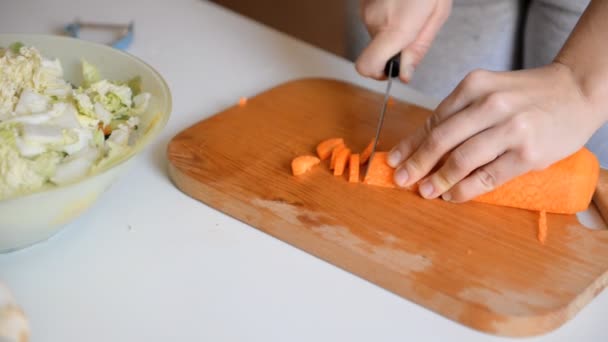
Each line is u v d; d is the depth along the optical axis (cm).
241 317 61
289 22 183
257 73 91
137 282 63
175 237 67
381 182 72
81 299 61
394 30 77
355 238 66
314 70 92
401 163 72
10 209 58
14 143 61
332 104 84
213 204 70
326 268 66
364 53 77
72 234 67
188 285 63
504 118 67
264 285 63
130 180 73
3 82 67
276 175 73
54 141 63
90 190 61
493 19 102
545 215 70
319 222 67
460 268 64
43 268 64
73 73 74
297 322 61
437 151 69
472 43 104
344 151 74
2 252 64
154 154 77
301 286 64
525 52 101
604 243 67
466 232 68
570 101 68
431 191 70
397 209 70
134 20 101
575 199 69
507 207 71
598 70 68
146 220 69
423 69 107
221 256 66
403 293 63
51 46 74
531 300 62
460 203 71
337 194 71
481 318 61
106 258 65
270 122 80
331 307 62
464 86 69
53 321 60
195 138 77
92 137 65
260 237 68
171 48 95
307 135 79
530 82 68
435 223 68
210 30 100
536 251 66
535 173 69
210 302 62
